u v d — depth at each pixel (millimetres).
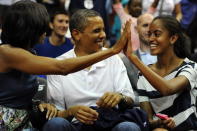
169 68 3684
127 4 6152
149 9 5910
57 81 3547
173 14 7051
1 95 3068
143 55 4805
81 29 3486
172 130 3566
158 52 3652
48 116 3277
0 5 6211
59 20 5328
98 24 3475
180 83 3471
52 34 5355
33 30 3053
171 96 3604
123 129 3164
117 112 3363
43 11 3098
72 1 6551
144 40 4832
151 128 3533
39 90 3631
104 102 3273
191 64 3641
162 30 3631
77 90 3506
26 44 3088
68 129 3154
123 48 3262
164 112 3633
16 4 3092
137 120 3340
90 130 3312
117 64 3590
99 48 3527
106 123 3301
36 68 2959
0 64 3027
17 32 3027
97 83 3525
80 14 3510
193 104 3639
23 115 3150
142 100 3707
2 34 3100
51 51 5301
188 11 7277
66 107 3572
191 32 7117
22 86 3088
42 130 3205
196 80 3643
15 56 2984
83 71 3535
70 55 3582
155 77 3318
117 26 7012
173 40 3656
